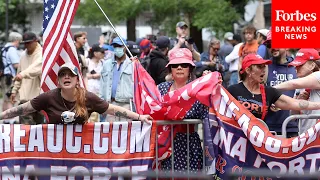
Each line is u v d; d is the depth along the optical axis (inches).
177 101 580.1
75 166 577.0
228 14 1612.9
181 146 593.0
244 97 592.1
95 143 577.3
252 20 1823.3
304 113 650.8
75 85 570.3
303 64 653.9
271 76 730.8
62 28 666.2
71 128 576.1
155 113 592.4
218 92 578.6
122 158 578.2
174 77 606.2
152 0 1593.3
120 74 855.7
